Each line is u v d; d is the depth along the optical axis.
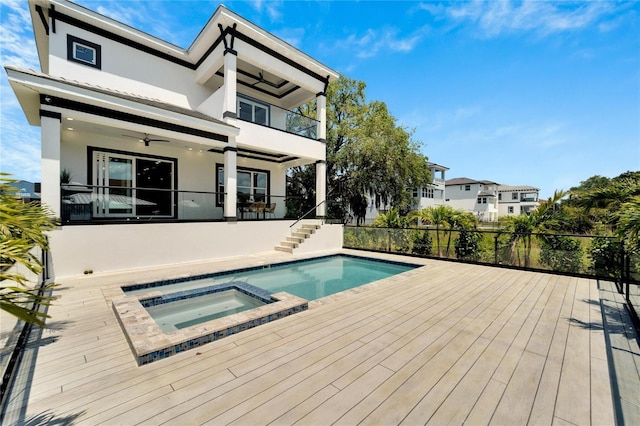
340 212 19.84
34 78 5.45
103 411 1.95
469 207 36.22
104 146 8.13
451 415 1.94
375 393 2.17
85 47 7.85
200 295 4.95
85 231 6.15
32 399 2.08
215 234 8.19
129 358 2.70
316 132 11.32
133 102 6.66
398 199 19.69
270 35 9.01
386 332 3.32
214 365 2.57
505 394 2.17
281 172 12.74
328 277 7.41
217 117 9.01
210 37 8.83
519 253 7.13
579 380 2.36
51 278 5.73
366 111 18.58
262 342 3.05
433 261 8.20
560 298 4.67
